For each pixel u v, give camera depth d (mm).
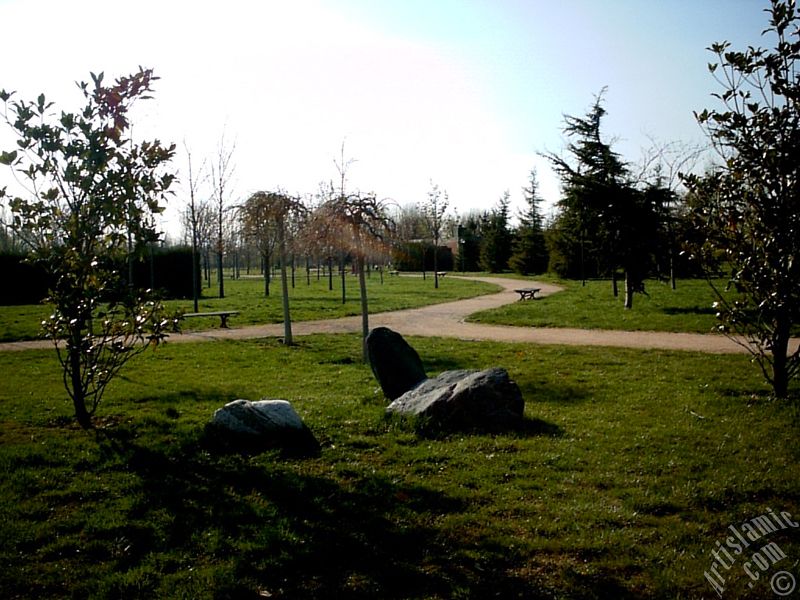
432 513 5051
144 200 7309
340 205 13727
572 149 24125
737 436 7137
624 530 4703
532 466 6176
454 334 18250
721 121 8391
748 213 8516
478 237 72000
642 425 7723
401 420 7605
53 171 7094
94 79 7035
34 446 6762
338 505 5184
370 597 3838
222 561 4301
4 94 6773
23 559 4379
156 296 7695
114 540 4625
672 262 26891
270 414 6781
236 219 17922
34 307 29922
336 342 16953
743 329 9164
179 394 9953
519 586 3926
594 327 18969
